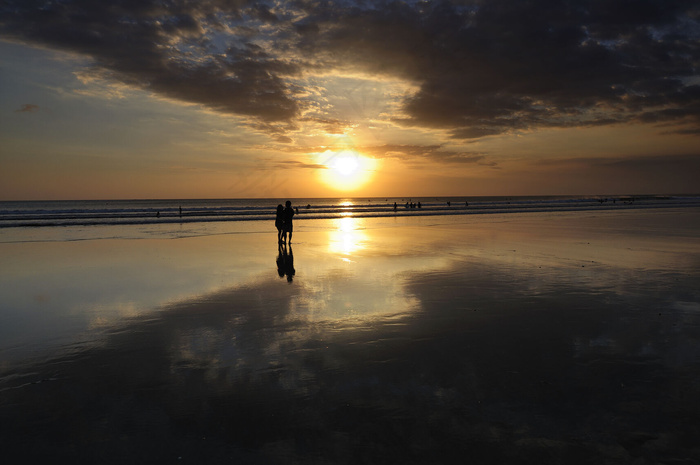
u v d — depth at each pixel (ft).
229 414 12.05
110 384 14.01
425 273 33.78
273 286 29.17
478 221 98.07
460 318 21.40
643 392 13.12
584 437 10.75
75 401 12.84
